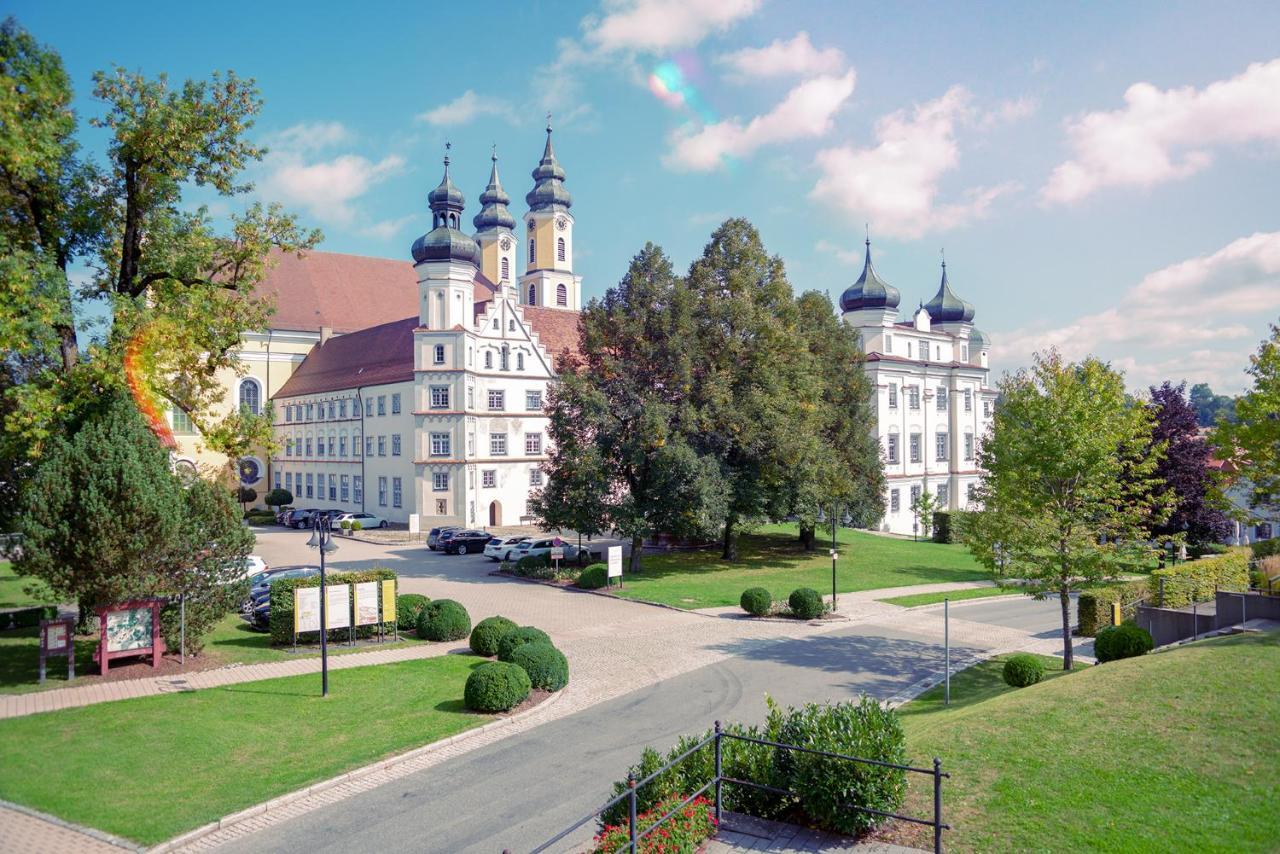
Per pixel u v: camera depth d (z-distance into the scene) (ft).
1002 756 45.68
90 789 50.21
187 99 85.10
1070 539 84.17
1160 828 36.70
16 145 70.74
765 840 38.75
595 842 40.27
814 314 180.45
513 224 334.03
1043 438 85.40
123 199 89.04
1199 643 71.41
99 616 75.72
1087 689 56.54
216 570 81.61
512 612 116.06
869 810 37.29
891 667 86.89
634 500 148.97
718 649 94.68
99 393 78.59
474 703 68.80
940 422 242.99
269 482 289.74
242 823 47.83
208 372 92.17
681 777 41.83
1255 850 34.58
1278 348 100.78
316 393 260.21
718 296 154.30
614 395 146.30
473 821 48.21
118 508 71.46
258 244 91.71
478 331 219.00
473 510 216.95
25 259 72.33
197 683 73.46
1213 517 151.94
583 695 75.87
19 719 61.82
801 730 41.70
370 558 173.47
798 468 147.43
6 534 90.74
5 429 80.89
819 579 143.95
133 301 81.00
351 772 54.85
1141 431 91.25
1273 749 43.65
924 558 171.22
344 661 84.43
